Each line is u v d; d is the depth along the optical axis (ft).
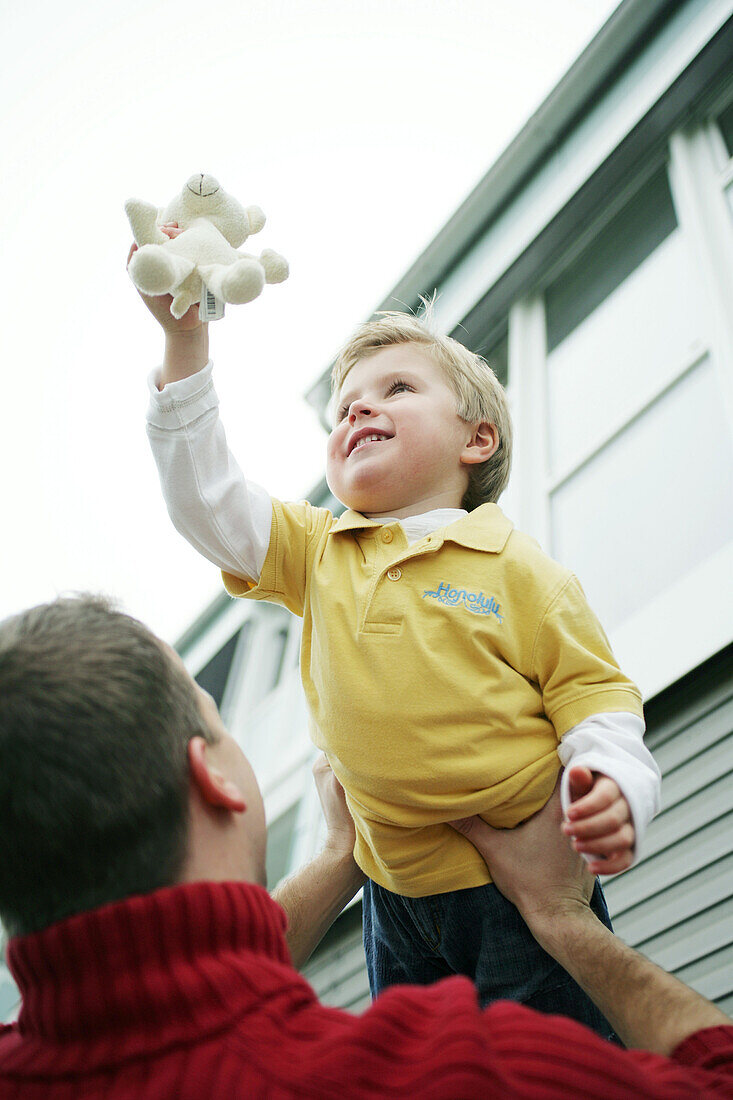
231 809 3.19
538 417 13.83
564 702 4.93
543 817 4.85
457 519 5.74
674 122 12.94
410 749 4.77
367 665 4.97
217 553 5.59
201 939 2.85
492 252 15.37
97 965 2.78
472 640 4.97
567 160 14.37
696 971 7.63
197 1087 2.50
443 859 4.97
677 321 11.89
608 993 4.17
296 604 5.78
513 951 4.90
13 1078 2.77
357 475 5.94
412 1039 2.62
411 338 6.73
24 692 3.02
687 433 10.87
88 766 2.94
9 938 3.06
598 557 11.52
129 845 2.94
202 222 5.01
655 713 9.14
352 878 5.53
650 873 8.46
